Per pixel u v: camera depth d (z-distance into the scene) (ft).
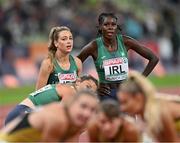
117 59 65.16
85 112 46.32
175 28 204.44
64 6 181.27
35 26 170.30
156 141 49.34
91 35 173.27
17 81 151.94
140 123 49.47
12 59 154.51
